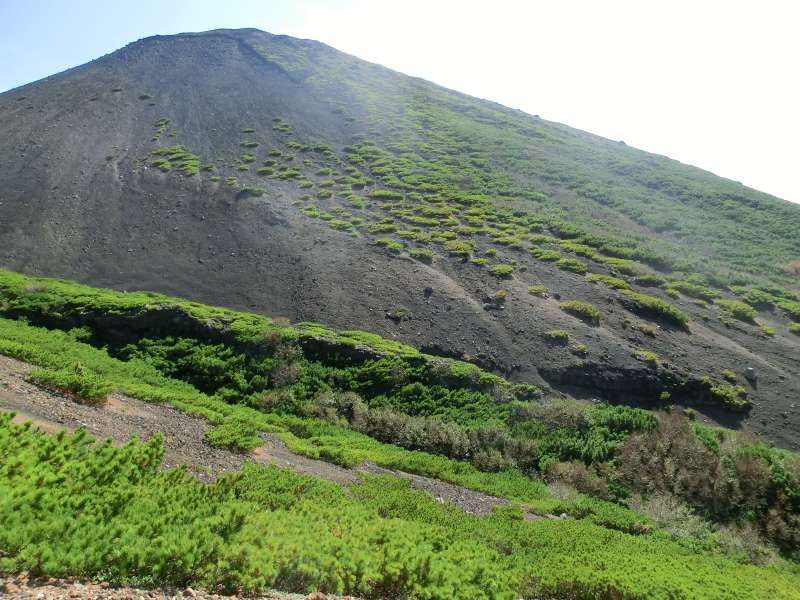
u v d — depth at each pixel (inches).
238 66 3026.6
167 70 2871.6
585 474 660.7
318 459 575.5
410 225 1483.8
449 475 615.8
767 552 546.9
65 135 1973.4
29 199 1507.1
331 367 884.6
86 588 180.9
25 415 406.0
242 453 500.1
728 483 638.5
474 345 967.0
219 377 838.5
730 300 1197.7
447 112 2842.0
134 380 732.7
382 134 2363.4
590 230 1568.7
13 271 1183.6
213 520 249.0
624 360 923.4
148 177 1695.4
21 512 195.8
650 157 2588.6
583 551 414.6
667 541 514.3
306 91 2800.2
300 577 237.0
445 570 273.1
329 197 1652.3
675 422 743.7
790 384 924.0
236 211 1509.6
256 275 1213.7
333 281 1167.6
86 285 1142.3
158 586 199.0
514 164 2178.9
